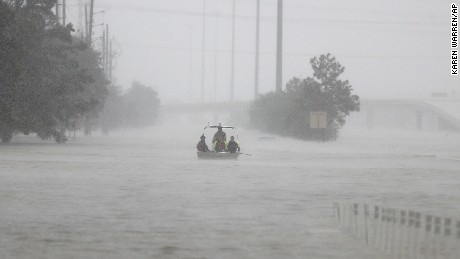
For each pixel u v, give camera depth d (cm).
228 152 6950
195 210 2995
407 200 3484
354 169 5797
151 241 2248
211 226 2558
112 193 3628
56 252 2058
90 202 3234
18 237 2297
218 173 5097
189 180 4459
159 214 2859
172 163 6188
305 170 5572
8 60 8831
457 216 2864
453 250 2055
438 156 8481
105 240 2258
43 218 2719
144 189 3850
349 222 2633
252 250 2112
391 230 2386
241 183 4300
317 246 2169
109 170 5253
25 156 7069
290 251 2094
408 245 2139
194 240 2272
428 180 4747
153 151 8481
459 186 4288
